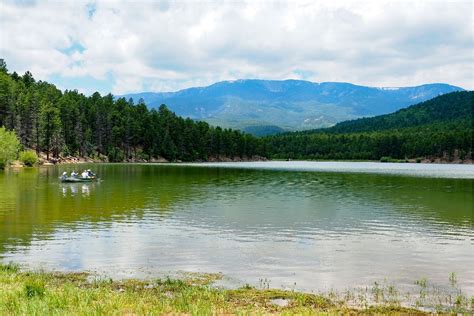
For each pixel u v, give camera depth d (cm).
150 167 15562
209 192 6962
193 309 1730
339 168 17388
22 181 8256
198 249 3108
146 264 2695
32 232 3588
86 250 3025
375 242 3406
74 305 1738
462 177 11250
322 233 3744
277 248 3175
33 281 2134
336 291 2220
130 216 4466
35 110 16562
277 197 6362
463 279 2459
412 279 2452
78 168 13650
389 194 6888
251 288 2216
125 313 1667
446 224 4212
